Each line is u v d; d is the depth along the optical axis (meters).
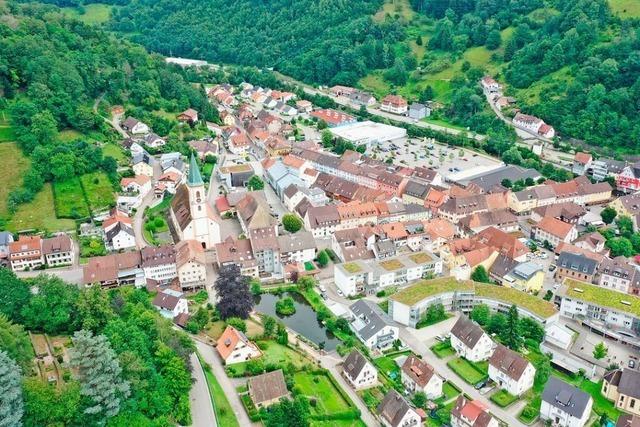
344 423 164.75
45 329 165.75
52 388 131.25
